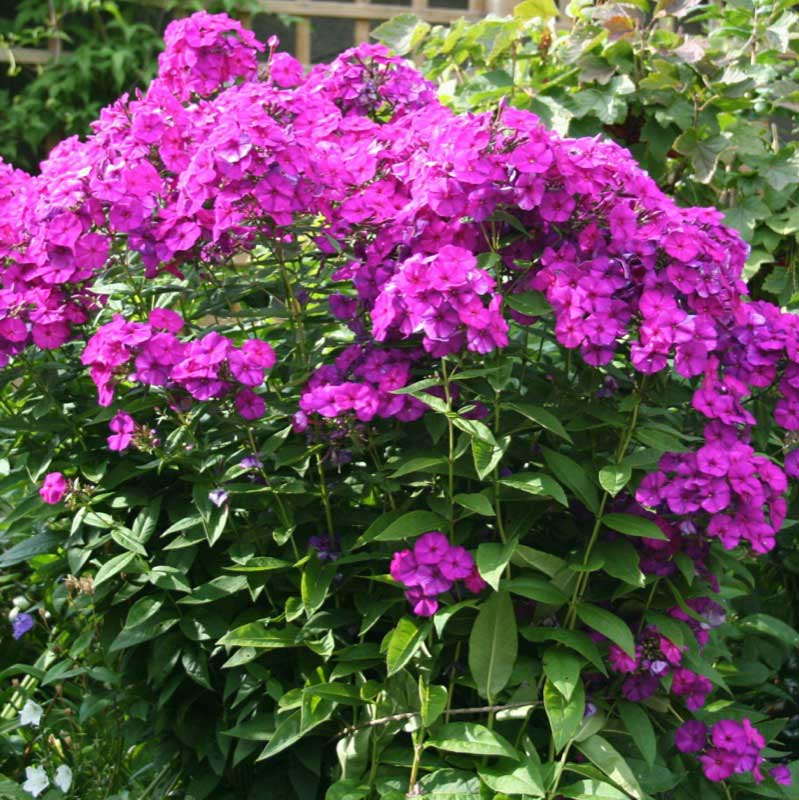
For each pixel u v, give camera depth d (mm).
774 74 3756
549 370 2529
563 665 2328
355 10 5543
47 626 3119
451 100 3939
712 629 2865
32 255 2516
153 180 2496
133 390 2656
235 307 2855
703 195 3971
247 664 2533
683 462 2334
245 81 3008
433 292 2215
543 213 2326
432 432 2400
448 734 2340
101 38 5852
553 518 2611
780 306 3818
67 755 3057
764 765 2705
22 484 2830
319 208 2520
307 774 2564
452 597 2461
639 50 3814
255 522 2641
